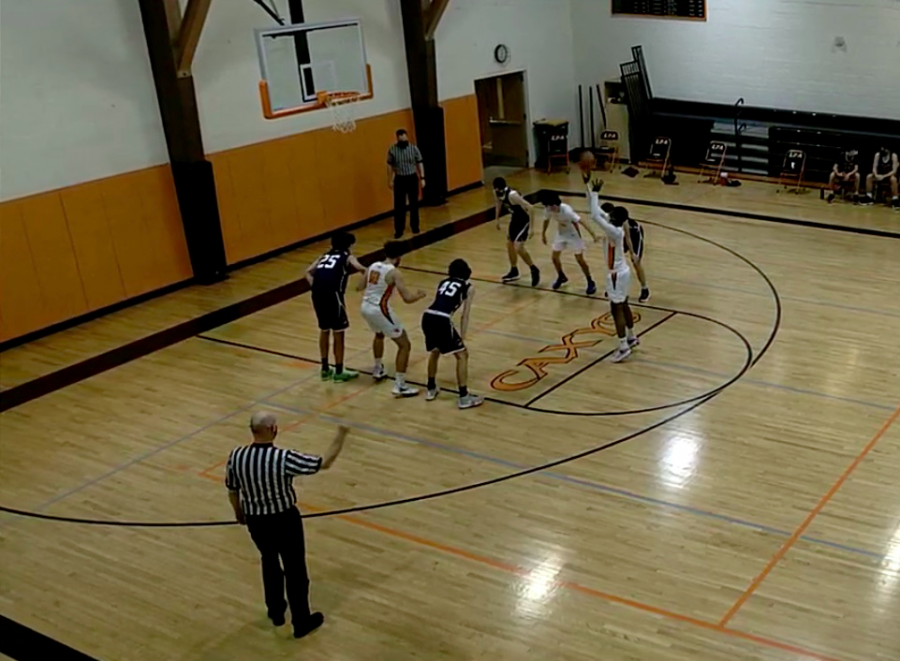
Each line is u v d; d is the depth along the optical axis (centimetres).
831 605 556
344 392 887
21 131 1048
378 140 1446
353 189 1422
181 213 1213
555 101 1770
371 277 848
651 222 1363
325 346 904
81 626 587
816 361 881
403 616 573
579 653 530
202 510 712
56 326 1104
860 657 513
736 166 1586
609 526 651
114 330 1095
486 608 575
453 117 1568
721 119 1598
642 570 601
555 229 1348
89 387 945
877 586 571
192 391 916
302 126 1343
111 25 1113
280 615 570
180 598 608
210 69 1217
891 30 1408
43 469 789
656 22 1648
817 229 1280
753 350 912
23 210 1056
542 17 1703
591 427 788
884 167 1361
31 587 630
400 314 1059
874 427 759
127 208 1156
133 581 630
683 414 798
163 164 1191
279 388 906
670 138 1633
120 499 734
